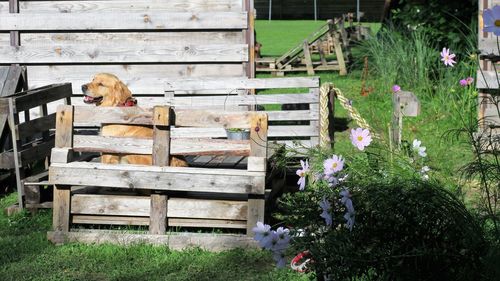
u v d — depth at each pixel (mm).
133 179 6508
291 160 7535
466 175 5445
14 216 7504
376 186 4324
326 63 19797
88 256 6359
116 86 7848
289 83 9289
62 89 8883
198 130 9805
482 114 10172
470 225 4145
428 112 11781
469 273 4105
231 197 6797
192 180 6434
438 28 14359
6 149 8633
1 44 11094
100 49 10945
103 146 6680
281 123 10984
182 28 10828
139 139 6633
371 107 12578
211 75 10930
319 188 4535
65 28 10945
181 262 6207
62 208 6703
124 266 6152
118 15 10859
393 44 14742
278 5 44750
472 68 11727
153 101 9703
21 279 5914
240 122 6430
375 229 4184
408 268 4141
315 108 9203
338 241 4094
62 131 6676
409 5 14977
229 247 6473
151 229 6590
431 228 4152
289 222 4742
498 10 4453
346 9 44125
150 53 10891
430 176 5328
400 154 5539
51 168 6613
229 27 10789
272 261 6188
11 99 7664
